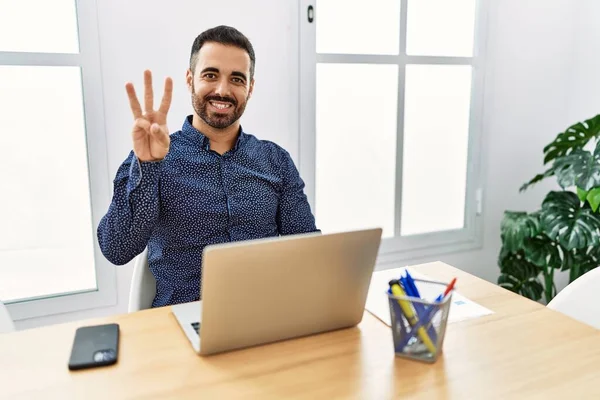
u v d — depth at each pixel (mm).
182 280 1466
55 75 1826
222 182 1540
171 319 1106
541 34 2684
